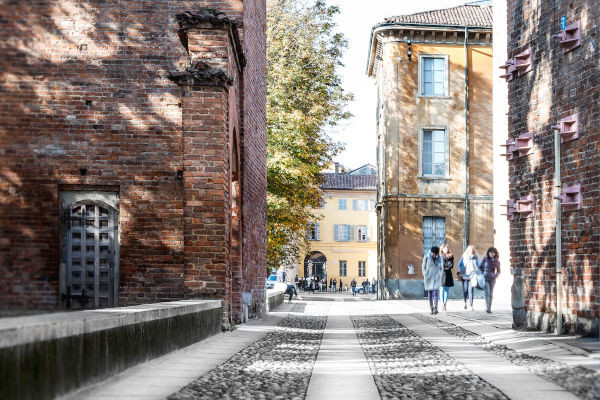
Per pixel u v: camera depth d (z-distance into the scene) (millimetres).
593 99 10797
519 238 13078
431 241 38062
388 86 38562
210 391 6168
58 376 5156
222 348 9945
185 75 11945
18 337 4512
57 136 13570
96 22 13852
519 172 13094
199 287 11977
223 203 11953
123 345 6777
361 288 73188
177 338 9109
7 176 6852
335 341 11664
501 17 29984
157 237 13797
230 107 13016
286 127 31781
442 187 38219
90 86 13789
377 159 47156
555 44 11891
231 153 13211
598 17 10695
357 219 87250
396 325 15602
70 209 13711
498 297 28797
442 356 9266
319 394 6234
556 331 11648
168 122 13906
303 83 34500
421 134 38438
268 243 33000
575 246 11195
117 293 13680
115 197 13844
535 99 12562
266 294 20906
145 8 14031
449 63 38688
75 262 13656
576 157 11219
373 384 6836
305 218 35344
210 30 12352
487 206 38281
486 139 38594
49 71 13570
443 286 21797
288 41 34625
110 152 13781
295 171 30828
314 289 81312
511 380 7062
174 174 13859
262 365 8180
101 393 5684
